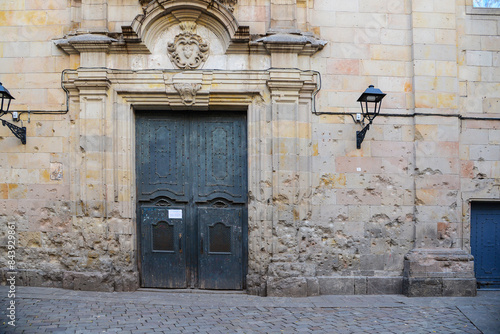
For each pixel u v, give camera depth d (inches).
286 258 313.7
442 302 300.7
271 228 316.5
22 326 236.1
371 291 322.3
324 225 324.8
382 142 329.1
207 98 321.1
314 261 323.0
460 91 338.0
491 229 341.4
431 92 329.4
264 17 326.0
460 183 335.9
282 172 316.5
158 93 319.9
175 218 330.3
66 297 293.4
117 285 312.5
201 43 320.2
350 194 327.0
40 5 327.6
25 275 321.4
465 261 322.0
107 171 316.5
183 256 329.7
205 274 328.8
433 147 328.2
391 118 330.0
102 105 315.9
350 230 325.7
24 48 327.0
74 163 321.4
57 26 327.0
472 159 336.2
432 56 330.6
